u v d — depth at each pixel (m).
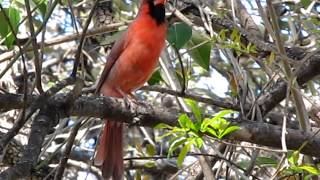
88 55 13.35
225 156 10.09
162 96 13.09
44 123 6.92
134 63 9.91
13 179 6.00
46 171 9.82
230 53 10.06
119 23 11.41
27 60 13.20
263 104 9.91
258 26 11.69
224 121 7.99
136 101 8.46
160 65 10.97
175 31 8.93
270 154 11.45
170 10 11.23
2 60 10.55
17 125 6.94
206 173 9.61
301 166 8.06
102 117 8.22
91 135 13.12
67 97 7.32
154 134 13.93
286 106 8.32
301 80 9.82
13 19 8.88
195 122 8.28
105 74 10.23
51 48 15.21
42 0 9.00
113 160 9.78
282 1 11.30
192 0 10.59
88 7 14.00
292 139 8.37
